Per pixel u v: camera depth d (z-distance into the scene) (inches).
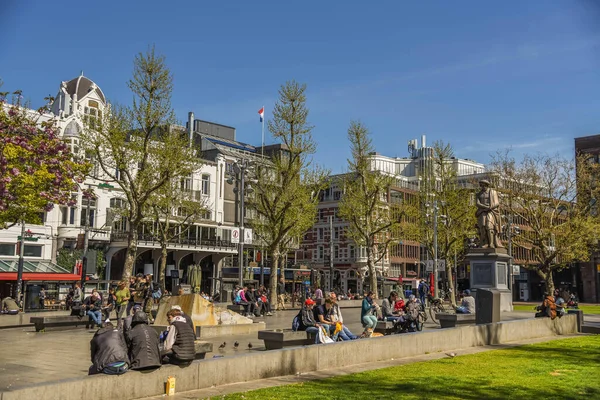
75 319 940.6
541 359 577.6
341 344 521.3
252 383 434.3
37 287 1366.9
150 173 1250.6
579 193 1899.6
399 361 559.2
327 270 3272.6
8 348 680.4
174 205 1731.1
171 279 2215.8
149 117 1200.8
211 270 2401.6
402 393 398.0
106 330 378.9
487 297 797.9
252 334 877.2
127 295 975.0
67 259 1849.2
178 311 430.3
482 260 1256.8
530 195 1897.1
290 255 2967.5
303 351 486.9
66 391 326.0
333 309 674.2
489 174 1995.6
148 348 378.9
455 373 486.0
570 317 910.4
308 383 434.3
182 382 394.6
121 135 1200.2
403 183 3518.7
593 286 3284.9
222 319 886.4
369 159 1825.8
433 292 2073.1
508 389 417.1
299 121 1568.7
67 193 1142.3
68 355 620.4
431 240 2039.9
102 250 1994.3
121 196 2037.4
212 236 2352.4
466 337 677.3
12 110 1045.8
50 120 1280.8
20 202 1055.6
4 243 1758.1
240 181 1469.0
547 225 1941.4
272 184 1622.8
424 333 616.1
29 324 1026.1
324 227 3331.7
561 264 1945.1
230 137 3031.5
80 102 2063.2
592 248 2452.0
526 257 3690.9
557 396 394.9
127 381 360.8
